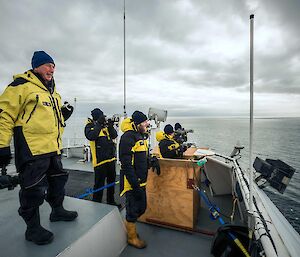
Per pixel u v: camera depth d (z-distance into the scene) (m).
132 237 2.14
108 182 3.15
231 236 1.76
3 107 1.21
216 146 59.81
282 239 1.38
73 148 7.96
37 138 1.36
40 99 1.35
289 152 58.34
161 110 4.62
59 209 1.78
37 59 1.39
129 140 2.01
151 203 2.60
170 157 2.87
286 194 27.23
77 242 1.51
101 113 3.04
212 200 3.51
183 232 2.44
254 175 2.70
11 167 4.44
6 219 1.85
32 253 1.36
